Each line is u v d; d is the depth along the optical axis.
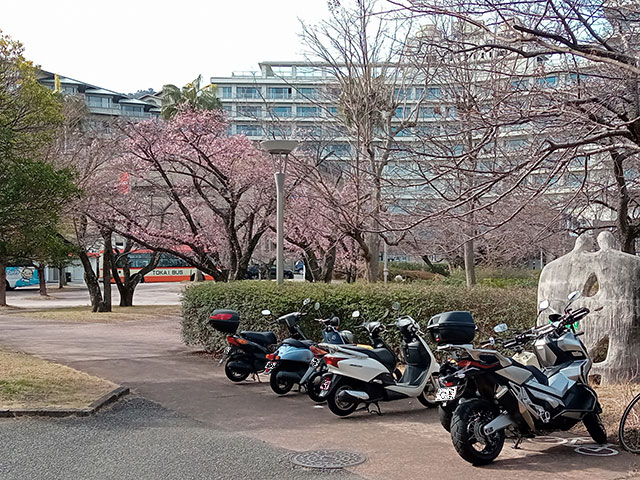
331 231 18.31
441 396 6.37
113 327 21.72
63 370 11.34
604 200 12.08
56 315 26.06
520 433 6.64
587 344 9.80
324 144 18.83
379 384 8.70
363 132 14.76
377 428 7.98
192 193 21.47
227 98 54.25
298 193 18.23
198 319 14.62
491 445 6.36
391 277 31.81
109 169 22.27
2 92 14.80
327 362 8.59
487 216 11.24
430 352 9.28
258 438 7.42
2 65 15.02
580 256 10.15
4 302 32.69
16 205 11.23
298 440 7.35
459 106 9.06
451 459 6.52
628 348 9.49
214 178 20.80
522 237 12.99
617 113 7.34
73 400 9.02
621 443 6.71
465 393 6.46
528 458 6.50
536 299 11.34
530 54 6.64
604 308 9.68
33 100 15.41
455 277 26.84
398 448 6.97
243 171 19.27
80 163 22.39
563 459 6.44
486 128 7.89
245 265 19.94
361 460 6.47
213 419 8.47
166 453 6.70
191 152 19.41
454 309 11.58
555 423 6.69
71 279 64.31
